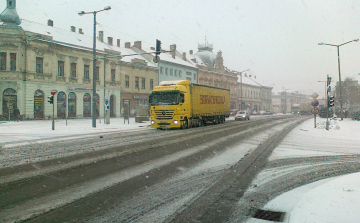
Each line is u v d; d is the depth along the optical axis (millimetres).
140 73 46938
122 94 43594
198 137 15297
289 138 15688
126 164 7891
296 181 6301
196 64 61594
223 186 5836
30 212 4219
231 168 7613
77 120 33406
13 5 31734
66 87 35375
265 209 4492
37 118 32531
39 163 7840
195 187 5734
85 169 7172
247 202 4836
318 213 4059
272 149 11305
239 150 10898
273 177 6664
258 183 6109
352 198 4750
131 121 32312
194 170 7301
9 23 31203
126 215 4176
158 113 20109
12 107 31141
